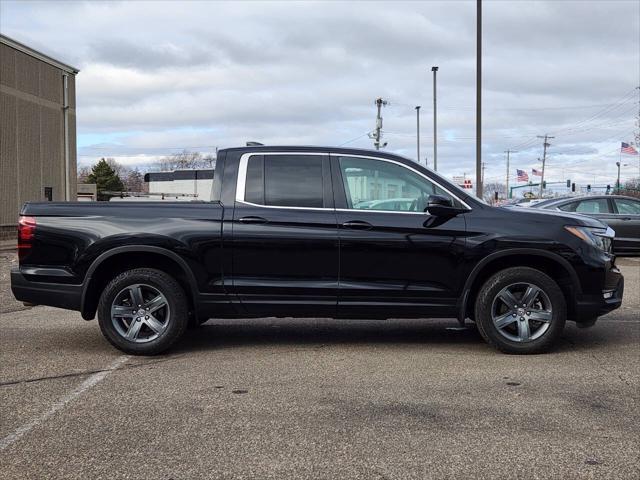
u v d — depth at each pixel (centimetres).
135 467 356
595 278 598
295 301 596
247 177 610
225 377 532
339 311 600
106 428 416
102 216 599
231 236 592
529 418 430
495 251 591
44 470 352
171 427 417
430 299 596
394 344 656
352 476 344
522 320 599
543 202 1524
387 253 591
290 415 439
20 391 495
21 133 2702
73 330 735
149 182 4944
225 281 596
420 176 608
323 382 517
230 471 350
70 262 595
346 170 609
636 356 596
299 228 592
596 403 461
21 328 748
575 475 343
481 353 614
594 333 701
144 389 500
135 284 598
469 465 356
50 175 2930
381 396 480
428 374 539
